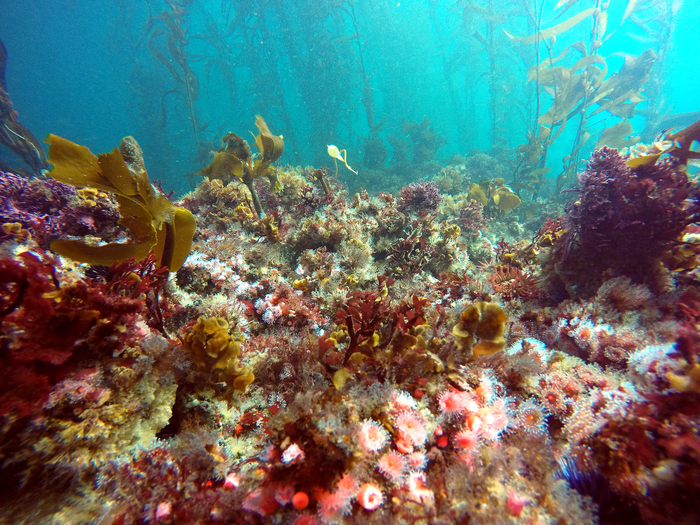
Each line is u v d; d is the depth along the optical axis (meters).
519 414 1.85
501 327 1.88
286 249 4.86
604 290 2.88
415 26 29.66
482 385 1.90
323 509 1.45
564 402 1.99
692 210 2.83
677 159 3.64
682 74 43.59
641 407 1.60
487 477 1.55
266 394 2.36
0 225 2.84
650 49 10.68
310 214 5.44
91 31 68.25
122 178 2.61
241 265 4.22
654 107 14.18
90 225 3.67
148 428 1.87
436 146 17.92
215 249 4.36
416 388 1.89
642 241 2.99
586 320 2.71
